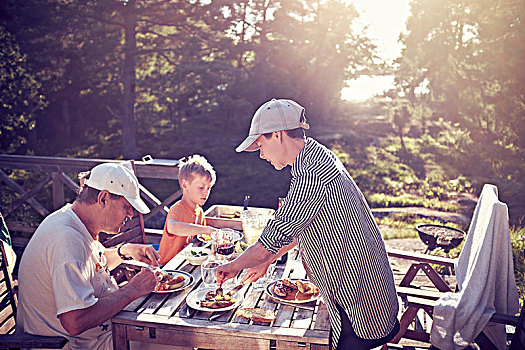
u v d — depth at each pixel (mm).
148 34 23562
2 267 2537
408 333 3025
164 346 2270
